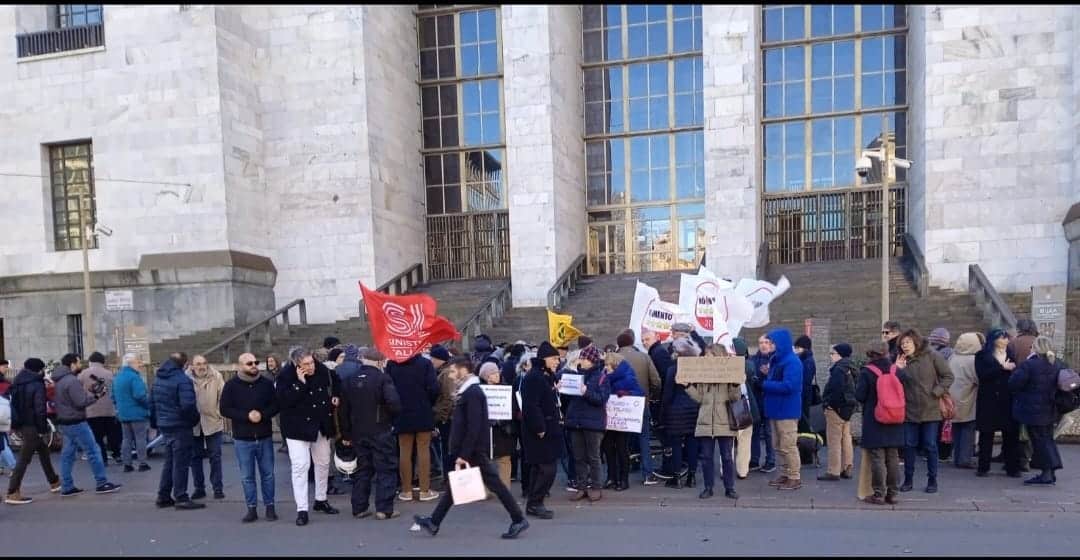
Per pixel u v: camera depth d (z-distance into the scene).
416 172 22.80
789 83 20.73
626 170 22.72
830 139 20.48
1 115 19.61
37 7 19.72
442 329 7.71
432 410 7.42
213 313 18.12
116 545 6.09
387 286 19.58
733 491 7.12
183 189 18.36
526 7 19.59
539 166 19.61
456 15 23.03
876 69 20.03
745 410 7.06
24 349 19.42
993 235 16.05
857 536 5.70
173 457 7.41
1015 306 13.96
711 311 9.45
